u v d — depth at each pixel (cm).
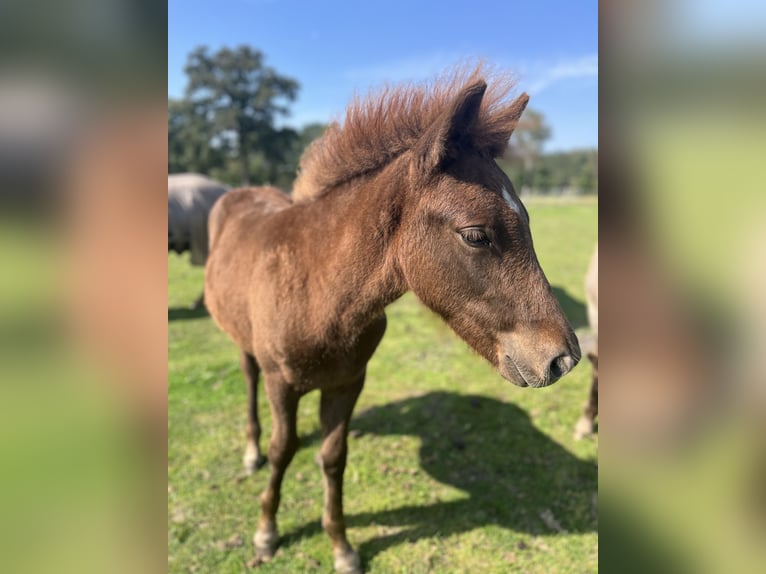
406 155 211
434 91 219
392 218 207
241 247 289
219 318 327
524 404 454
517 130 231
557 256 1195
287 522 311
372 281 215
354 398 264
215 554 288
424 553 289
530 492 340
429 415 435
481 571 278
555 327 183
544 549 292
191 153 3800
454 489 342
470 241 185
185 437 400
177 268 1074
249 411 362
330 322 223
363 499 331
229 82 3756
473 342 202
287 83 3962
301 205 254
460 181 189
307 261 230
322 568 280
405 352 581
